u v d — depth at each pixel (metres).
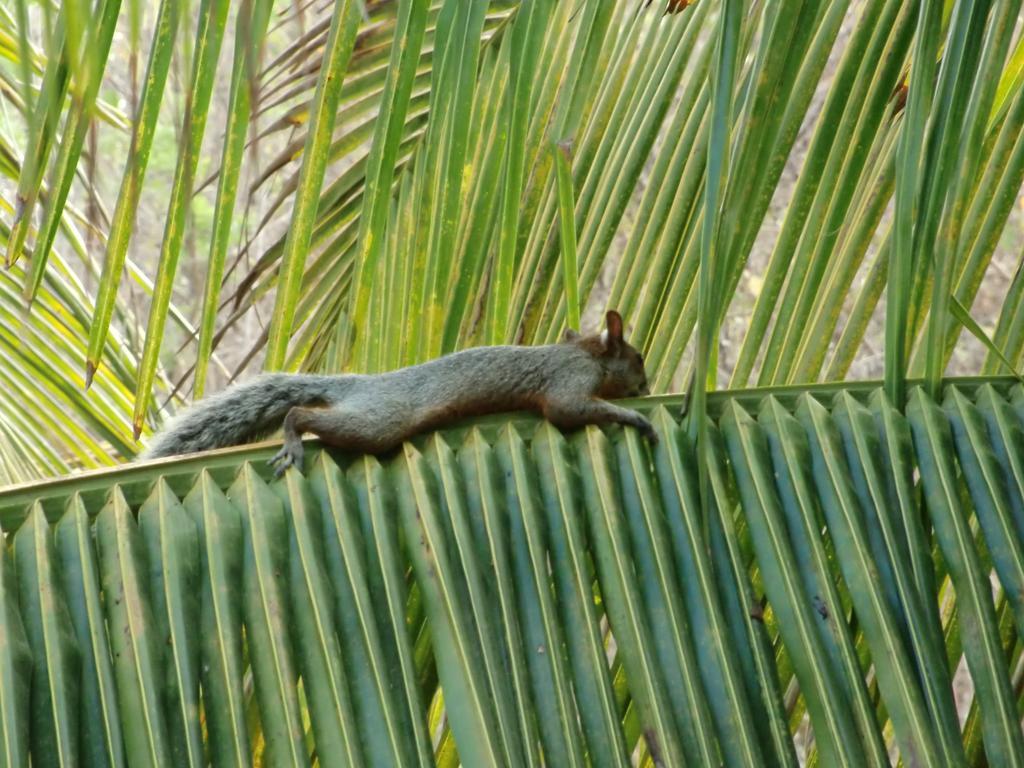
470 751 3.70
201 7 3.75
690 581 3.77
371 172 3.83
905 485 3.81
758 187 3.79
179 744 3.69
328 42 3.81
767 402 3.85
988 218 3.95
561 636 3.75
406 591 3.76
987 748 3.73
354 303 3.85
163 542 3.75
